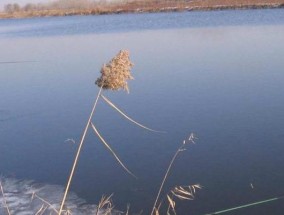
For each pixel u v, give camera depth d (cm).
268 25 3069
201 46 2272
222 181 765
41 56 2516
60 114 1234
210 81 1435
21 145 1028
